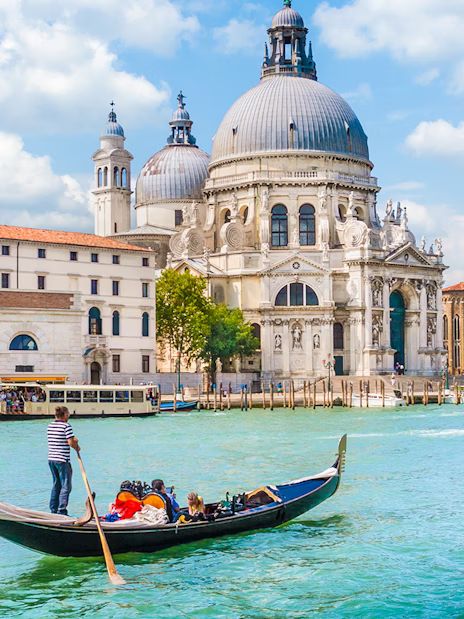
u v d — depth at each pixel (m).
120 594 30.05
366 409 111.81
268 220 147.12
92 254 117.31
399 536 36.75
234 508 36.84
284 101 152.88
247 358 142.12
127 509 34.41
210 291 144.00
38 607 29.03
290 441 70.88
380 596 29.66
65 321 102.94
